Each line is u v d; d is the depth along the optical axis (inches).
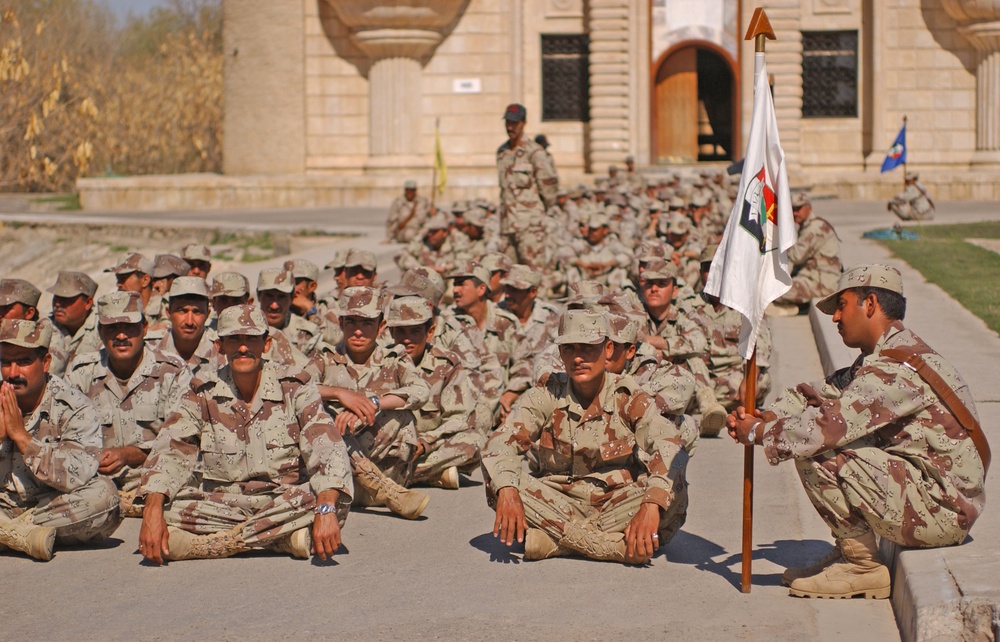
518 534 273.1
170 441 287.3
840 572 251.3
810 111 1505.9
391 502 326.0
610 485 282.8
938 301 621.6
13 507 299.4
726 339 443.5
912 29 1485.0
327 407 327.3
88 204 1520.7
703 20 1488.7
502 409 402.3
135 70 2210.9
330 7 1514.5
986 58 1466.5
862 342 250.2
